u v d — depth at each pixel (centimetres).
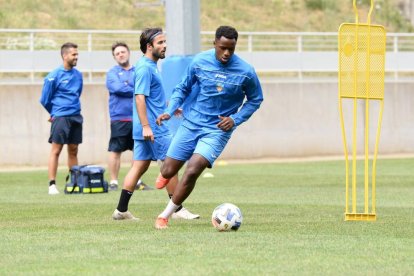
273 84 6506
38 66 6438
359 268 1738
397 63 7456
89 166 3697
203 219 2622
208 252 1930
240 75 2319
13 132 5784
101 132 5975
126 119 3844
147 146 2584
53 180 3684
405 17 10919
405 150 6894
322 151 6650
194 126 2367
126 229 2361
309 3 10575
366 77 2567
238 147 6369
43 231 2319
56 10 9269
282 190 3766
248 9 10275
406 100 6881
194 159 2330
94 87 5959
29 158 5812
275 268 1731
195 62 2338
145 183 4219
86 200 3322
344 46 2556
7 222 2559
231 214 2302
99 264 1786
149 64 2583
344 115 6706
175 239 2133
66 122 3712
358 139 6731
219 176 4634
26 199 3375
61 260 1839
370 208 2983
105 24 9294
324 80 6788
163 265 1766
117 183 3891
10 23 8775
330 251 1945
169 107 2370
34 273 1692
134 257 1869
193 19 4775
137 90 2564
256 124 6431
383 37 2566
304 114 6594
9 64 6372
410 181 4284
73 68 3756
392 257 1867
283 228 2373
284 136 6519
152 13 9756
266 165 5656
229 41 2281
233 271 1697
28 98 5812
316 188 3872
